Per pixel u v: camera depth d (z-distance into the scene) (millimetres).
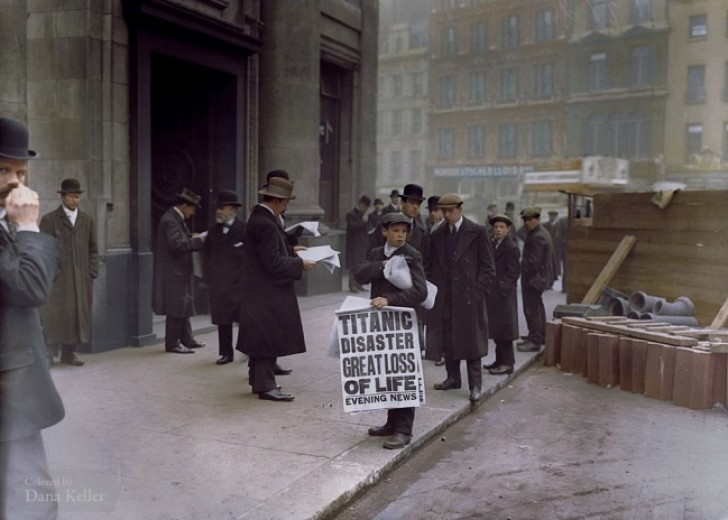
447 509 4324
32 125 8422
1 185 2807
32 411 2861
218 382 6984
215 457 4832
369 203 13953
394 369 5113
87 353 8227
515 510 4309
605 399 7012
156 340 8984
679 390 6742
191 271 8398
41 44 8305
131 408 5992
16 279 2717
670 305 9711
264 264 6109
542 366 8594
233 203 7750
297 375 7359
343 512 4262
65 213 7422
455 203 6449
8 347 2816
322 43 13969
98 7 8234
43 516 2949
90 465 4480
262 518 3881
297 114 12688
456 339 6477
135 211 8695
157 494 4133
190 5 9820
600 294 10711
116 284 8492
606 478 4840
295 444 5164
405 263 5090
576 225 12148
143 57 8727
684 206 10211
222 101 11117
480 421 6258
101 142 8305
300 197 12867
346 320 5125
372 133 15695
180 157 10953
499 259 7680
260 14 12500
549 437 5785
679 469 5008
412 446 5289
